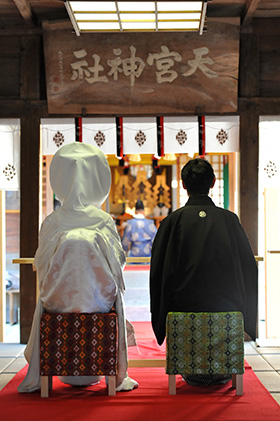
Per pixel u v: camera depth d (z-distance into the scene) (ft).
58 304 10.84
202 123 17.01
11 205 21.27
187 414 9.58
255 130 17.04
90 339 10.66
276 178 17.15
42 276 11.11
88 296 10.71
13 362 14.24
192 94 16.74
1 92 17.25
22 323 16.93
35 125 17.04
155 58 16.52
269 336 17.40
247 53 17.13
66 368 10.61
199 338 10.59
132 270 30.50
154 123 17.07
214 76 16.62
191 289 10.66
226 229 11.03
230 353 10.61
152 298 11.05
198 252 10.75
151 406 10.05
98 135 17.08
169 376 10.80
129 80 16.63
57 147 17.12
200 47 16.46
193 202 11.47
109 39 16.43
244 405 10.07
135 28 13.80
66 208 11.25
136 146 17.06
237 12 16.70
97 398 10.63
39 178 17.10
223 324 10.61
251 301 11.14
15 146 17.22
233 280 10.80
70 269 10.61
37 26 17.04
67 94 16.74
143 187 37.52
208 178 11.57
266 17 17.08
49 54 16.53
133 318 19.66
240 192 17.10
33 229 17.06
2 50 17.16
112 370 10.60
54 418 9.42
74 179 11.28
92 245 10.65
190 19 13.15
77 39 16.44
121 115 16.98
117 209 40.47
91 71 16.58
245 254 11.12
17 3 15.16
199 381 11.55
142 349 15.05
